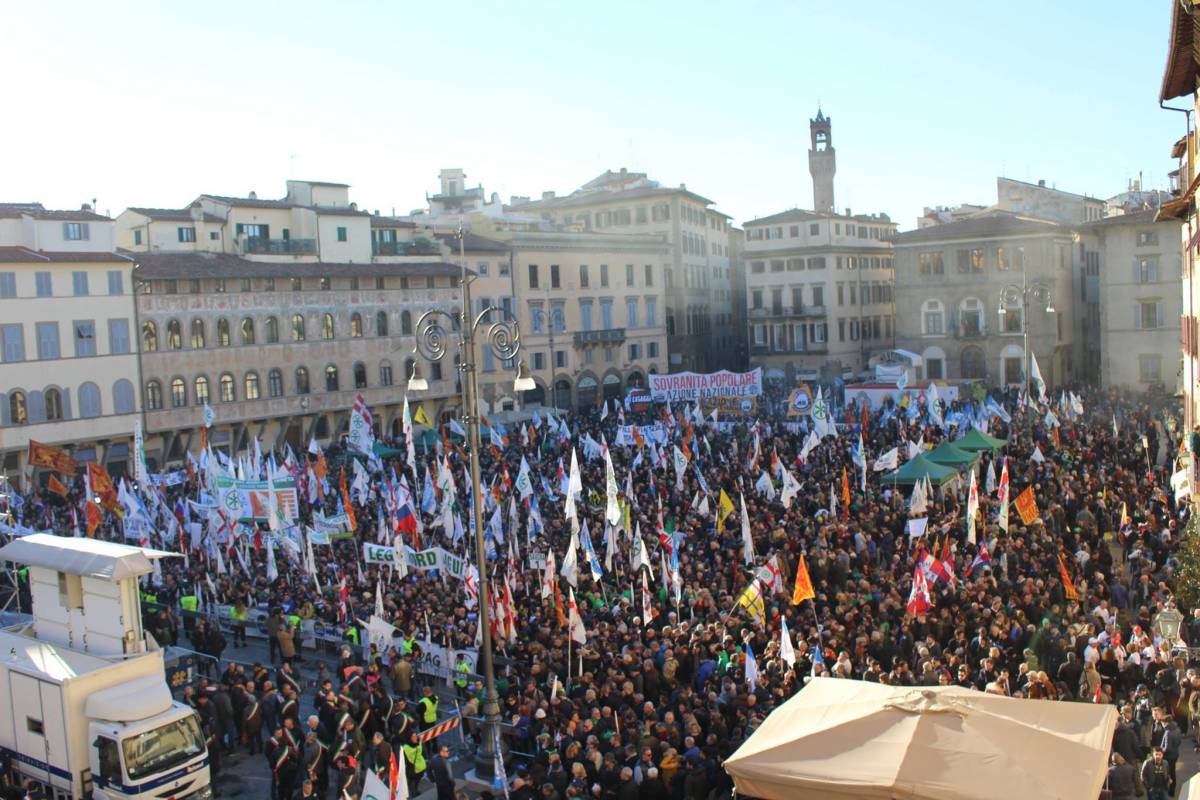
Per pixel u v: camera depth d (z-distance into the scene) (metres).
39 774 22.05
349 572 36.31
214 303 71.94
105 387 66.62
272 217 78.81
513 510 37.56
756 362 108.75
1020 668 22.30
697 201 115.19
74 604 23.75
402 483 34.22
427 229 90.50
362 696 24.14
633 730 20.03
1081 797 13.30
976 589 27.28
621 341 101.44
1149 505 36.72
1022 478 42.84
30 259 63.19
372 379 80.81
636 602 30.47
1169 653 22.81
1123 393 80.50
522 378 26.44
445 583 33.28
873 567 32.56
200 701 24.69
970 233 92.94
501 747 23.19
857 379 98.94
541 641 27.08
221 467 43.69
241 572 37.56
